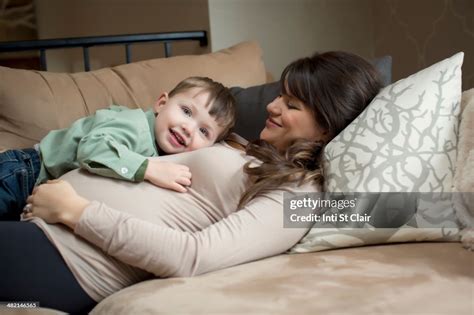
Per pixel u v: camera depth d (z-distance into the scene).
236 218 1.08
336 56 1.27
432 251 1.08
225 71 1.82
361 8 2.62
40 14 3.64
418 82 1.21
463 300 0.86
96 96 1.62
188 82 1.38
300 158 1.19
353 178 1.15
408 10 2.38
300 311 0.83
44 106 1.52
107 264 1.03
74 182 1.14
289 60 2.50
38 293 1.00
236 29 2.38
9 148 1.45
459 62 1.22
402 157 1.14
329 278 0.96
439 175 1.14
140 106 1.67
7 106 1.47
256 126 1.52
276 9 2.45
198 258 1.01
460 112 1.19
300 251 1.14
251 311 0.84
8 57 3.46
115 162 1.12
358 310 0.83
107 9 3.11
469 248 1.08
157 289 0.96
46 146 1.31
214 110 1.34
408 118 1.17
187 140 1.31
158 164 1.15
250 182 1.17
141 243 0.99
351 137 1.19
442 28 2.20
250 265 1.06
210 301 0.89
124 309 0.91
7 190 1.28
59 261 1.00
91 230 1.00
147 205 1.10
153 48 2.78
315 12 2.53
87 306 1.04
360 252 1.11
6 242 1.00
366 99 1.26
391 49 2.53
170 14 2.60
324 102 1.22
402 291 0.89
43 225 1.01
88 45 2.02
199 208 1.14
